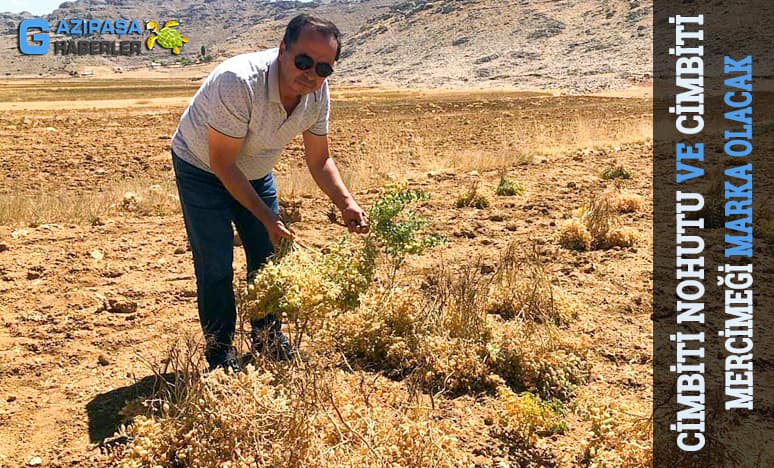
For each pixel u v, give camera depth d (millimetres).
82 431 3857
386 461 3172
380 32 160250
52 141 18406
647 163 12859
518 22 126875
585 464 3590
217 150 3836
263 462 3229
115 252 7117
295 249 4102
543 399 4242
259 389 3494
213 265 4137
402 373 4406
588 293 5938
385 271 6176
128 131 21344
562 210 9055
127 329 5199
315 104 4062
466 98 48000
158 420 3703
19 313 5496
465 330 4676
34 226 8227
